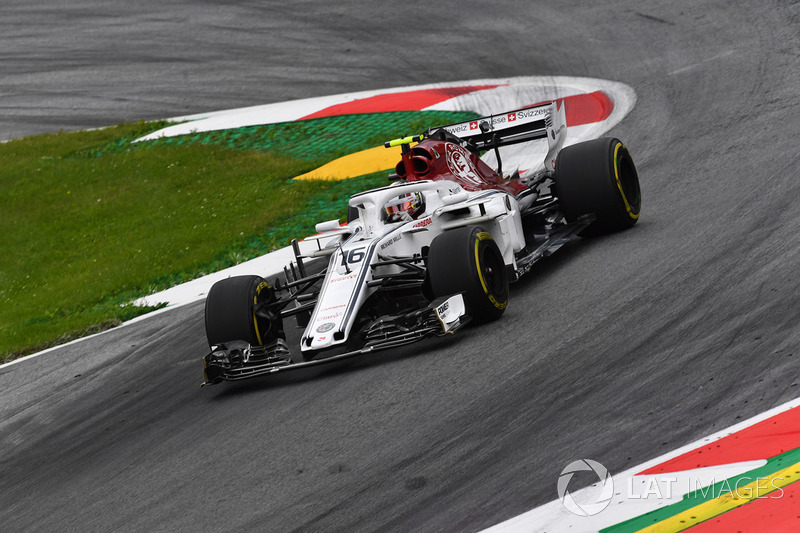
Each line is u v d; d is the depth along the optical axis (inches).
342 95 3112.7
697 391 764.6
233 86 3479.3
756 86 2079.2
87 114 3516.2
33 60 4109.3
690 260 1112.2
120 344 1521.9
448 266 1039.6
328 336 995.3
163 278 1921.8
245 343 1095.0
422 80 3073.3
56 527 844.6
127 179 2741.1
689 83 2284.7
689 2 3112.7
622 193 1284.4
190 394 1164.5
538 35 3228.3
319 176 2358.5
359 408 921.5
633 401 781.3
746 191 1354.6
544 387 856.9
